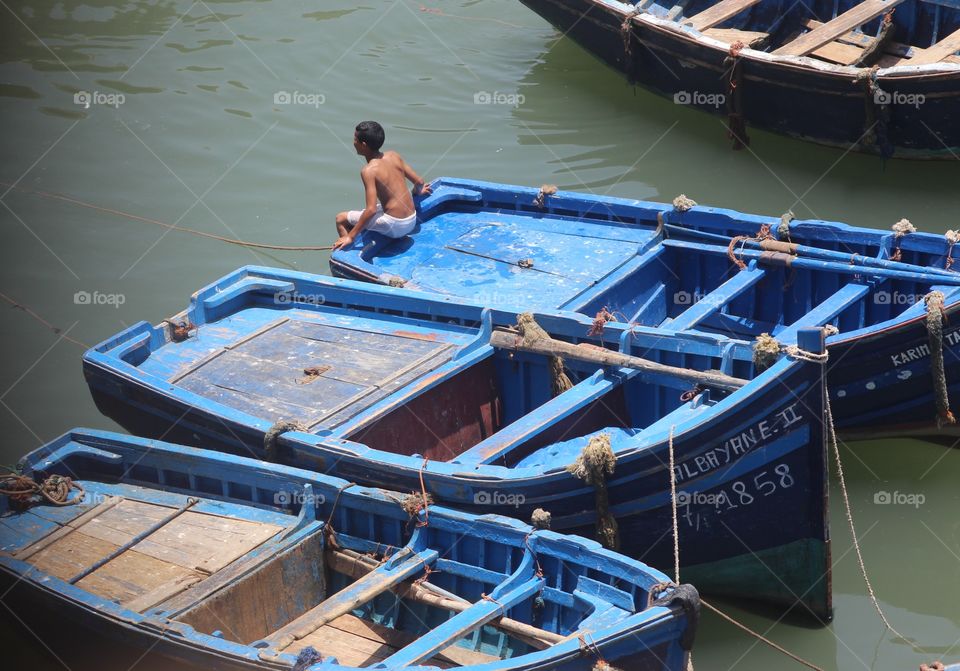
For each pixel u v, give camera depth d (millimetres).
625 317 21969
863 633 16531
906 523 18594
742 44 27969
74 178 29391
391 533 16484
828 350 18734
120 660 14906
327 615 14680
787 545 16375
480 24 37188
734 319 22344
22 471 17625
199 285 25438
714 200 27266
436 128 31188
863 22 28031
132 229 27469
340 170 29641
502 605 14500
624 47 31125
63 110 32312
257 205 28297
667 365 18438
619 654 13344
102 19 37469
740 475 15805
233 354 20188
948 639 16328
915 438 20328
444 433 19250
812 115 27656
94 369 19609
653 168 28859
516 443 16938
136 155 30312
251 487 17125
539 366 19484
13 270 25984
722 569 16922
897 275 20297
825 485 15750
